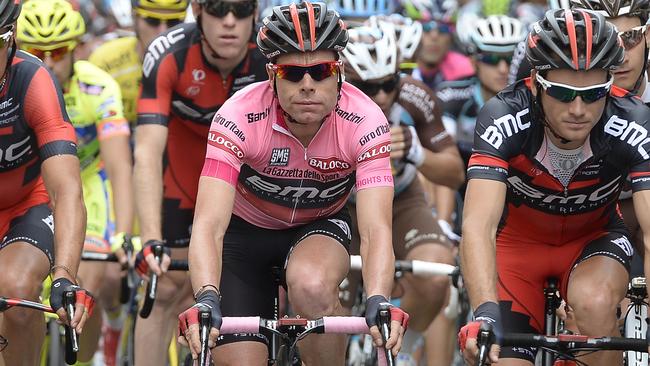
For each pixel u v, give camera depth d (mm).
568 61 12008
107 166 18281
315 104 12539
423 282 18078
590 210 13688
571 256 14008
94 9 28781
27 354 13383
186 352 17609
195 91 17203
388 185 13039
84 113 18516
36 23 18000
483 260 12367
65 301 12320
